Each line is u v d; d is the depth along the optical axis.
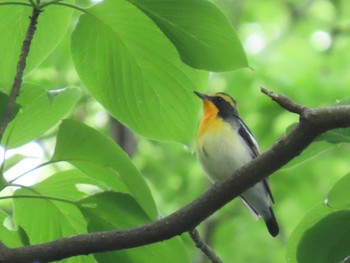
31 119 8.91
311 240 8.52
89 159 8.70
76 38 9.11
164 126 9.55
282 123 23.75
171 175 26.53
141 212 8.70
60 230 9.26
